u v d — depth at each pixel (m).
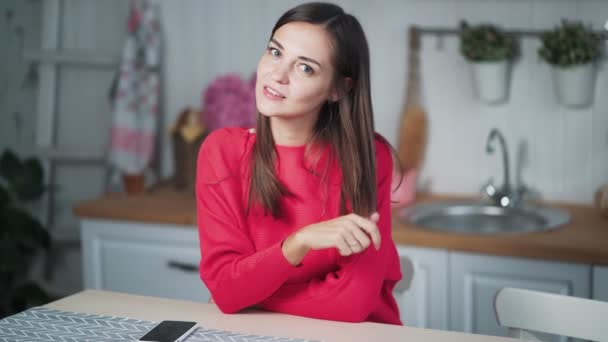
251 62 2.88
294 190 1.50
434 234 2.15
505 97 2.54
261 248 1.51
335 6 1.41
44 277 3.17
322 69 1.36
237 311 1.40
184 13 2.91
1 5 3.09
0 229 2.84
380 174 1.57
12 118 3.13
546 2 2.48
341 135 1.49
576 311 1.38
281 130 1.50
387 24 2.67
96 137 3.08
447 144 2.66
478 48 2.44
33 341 1.21
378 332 1.29
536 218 2.41
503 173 2.62
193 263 2.43
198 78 2.94
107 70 3.04
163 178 3.01
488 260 2.12
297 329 1.30
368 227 1.29
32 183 2.89
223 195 1.49
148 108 2.87
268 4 2.82
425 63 2.63
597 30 2.44
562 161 2.54
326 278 1.44
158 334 1.24
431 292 2.19
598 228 2.20
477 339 1.26
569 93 2.40
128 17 2.97
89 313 1.36
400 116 2.68
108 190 2.93
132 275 2.51
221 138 1.55
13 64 3.11
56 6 2.99
